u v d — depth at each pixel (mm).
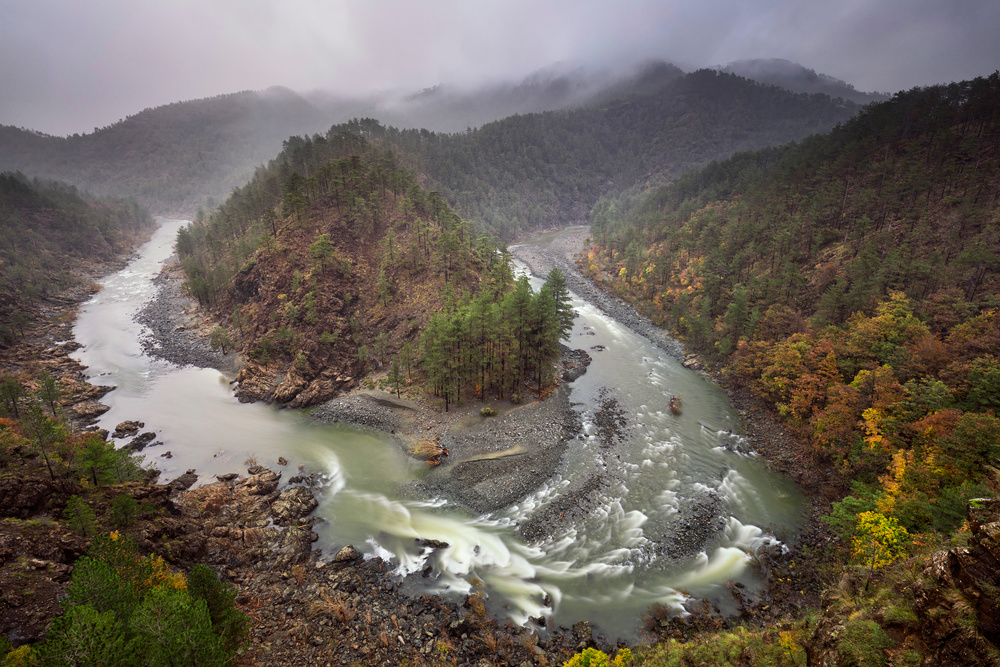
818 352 67562
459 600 39031
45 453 45281
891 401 52156
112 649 20156
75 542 34625
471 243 135875
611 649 34344
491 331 74000
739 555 44156
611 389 81562
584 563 43531
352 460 62562
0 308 109500
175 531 41969
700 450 62625
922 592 18219
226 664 27156
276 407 78500
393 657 32844
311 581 40406
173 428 71312
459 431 67500
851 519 41469
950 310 65688
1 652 19578
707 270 113938
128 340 109250
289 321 93812
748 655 25266
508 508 51844
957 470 37719
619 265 158875
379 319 96375
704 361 92875
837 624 20891
